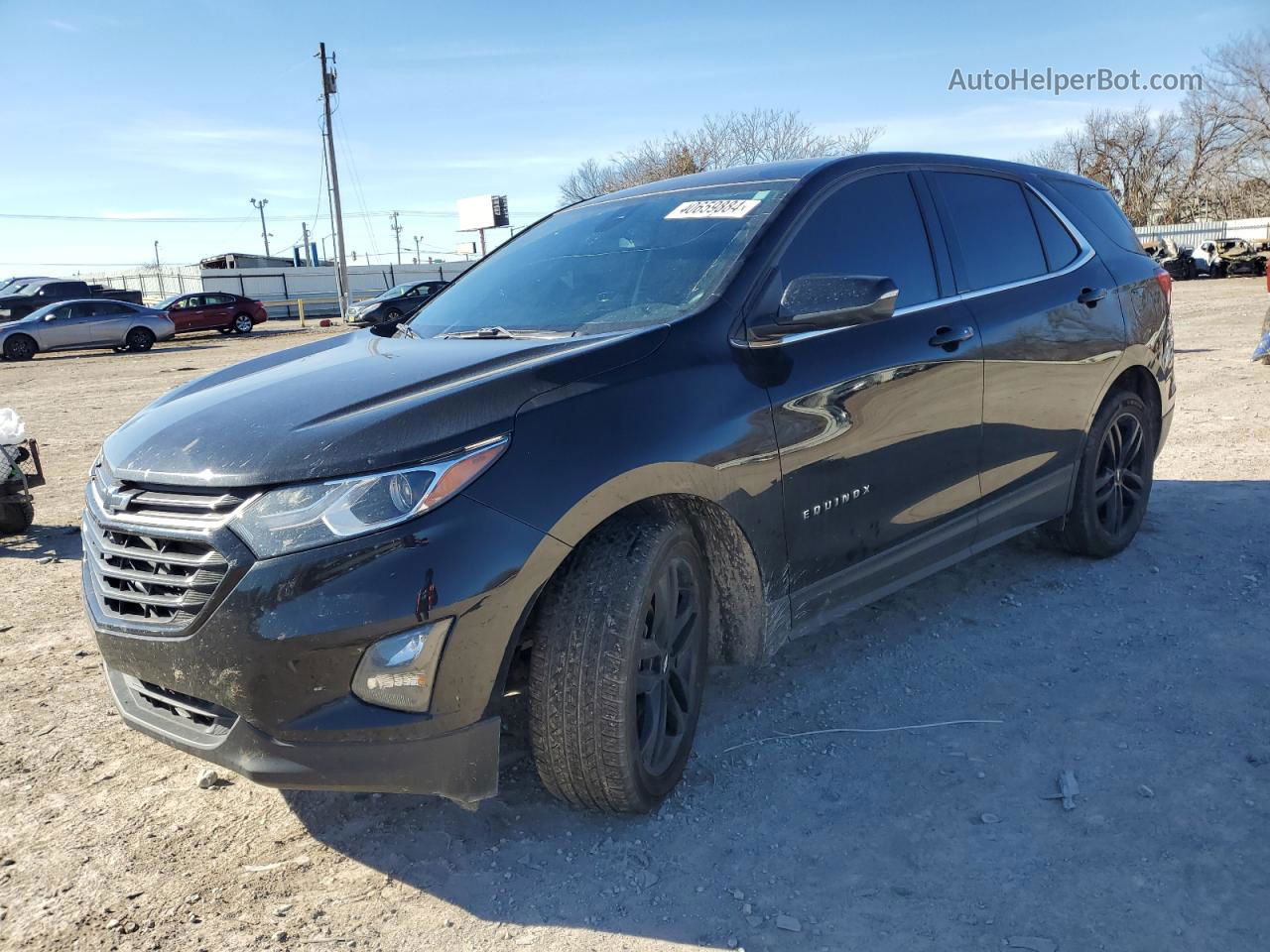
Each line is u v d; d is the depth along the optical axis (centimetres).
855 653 374
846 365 313
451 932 232
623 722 252
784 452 291
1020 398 385
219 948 229
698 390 274
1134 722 311
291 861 262
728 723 325
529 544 235
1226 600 404
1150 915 224
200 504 235
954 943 219
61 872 260
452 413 241
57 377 1883
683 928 229
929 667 358
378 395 256
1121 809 265
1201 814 260
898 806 273
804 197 331
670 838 264
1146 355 457
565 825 273
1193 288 2767
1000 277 392
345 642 222
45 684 382
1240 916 221
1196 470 618
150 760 321
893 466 331
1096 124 5550
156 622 241
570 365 261
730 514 278
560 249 370
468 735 237
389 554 224
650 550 257
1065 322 407
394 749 229
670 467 260
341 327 3372
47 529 642
